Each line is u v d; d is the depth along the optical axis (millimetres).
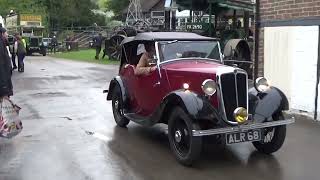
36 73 23281
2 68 8234
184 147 7320
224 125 7148
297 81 11188
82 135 9344
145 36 8875
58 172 6965
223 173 6910
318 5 10484
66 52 50875
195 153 7035
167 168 7145
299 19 11016
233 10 21328
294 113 11312
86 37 61906
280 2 11562
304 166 7215
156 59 8414
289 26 11336
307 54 10867
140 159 7625
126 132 9602
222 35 20328
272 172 6938
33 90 16422
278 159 7617
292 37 11273
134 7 39969
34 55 45906
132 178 6672
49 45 53406
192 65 8031
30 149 8258
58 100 13953
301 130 9633
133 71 9281
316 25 10578
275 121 7379
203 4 20438
